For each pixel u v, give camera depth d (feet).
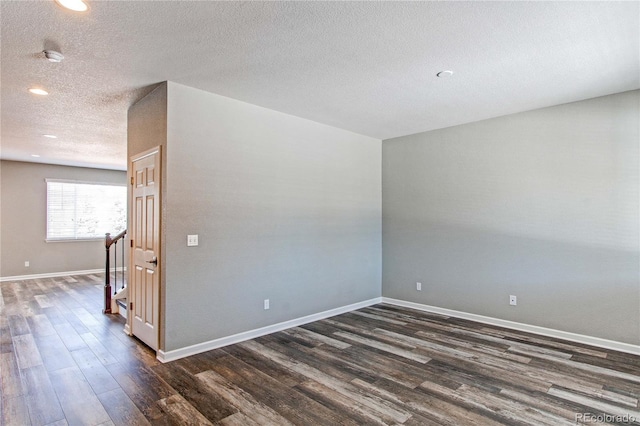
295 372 9.70
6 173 23.65
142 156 11.78
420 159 16.52
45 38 7.82
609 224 11.56
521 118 13.41
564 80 10.32
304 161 14.32
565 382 9.12
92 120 14.15
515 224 13.56
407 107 12.81
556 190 12.60
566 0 6.51
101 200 27.53
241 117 12.17
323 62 9.13
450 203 15.44
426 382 9.14
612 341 11.46
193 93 10.92
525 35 7.78
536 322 13.04
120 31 7.55
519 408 7.89
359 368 9.98
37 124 14.69
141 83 10.50
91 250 27.04
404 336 12.72
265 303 12.91
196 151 10.98
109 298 15.85
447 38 7.92
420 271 16.49
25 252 24.32
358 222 16.76
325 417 7.52
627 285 11.24
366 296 17.16
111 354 10.90
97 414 7.61
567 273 12.36
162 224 10.52
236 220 12.01
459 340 12.28
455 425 7.23
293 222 13.89
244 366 10.05
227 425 7.21
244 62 9.13
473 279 14.71
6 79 10.05
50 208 25.27
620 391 8.64
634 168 11.13
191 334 10.86
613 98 11.48
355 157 16.62
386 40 8.00
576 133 12.18
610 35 7.75
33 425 7.22
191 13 6.89
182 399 8.23
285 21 7.21
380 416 7.57
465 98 11.86
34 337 12.53
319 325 14.05
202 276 11.10
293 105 12.59
